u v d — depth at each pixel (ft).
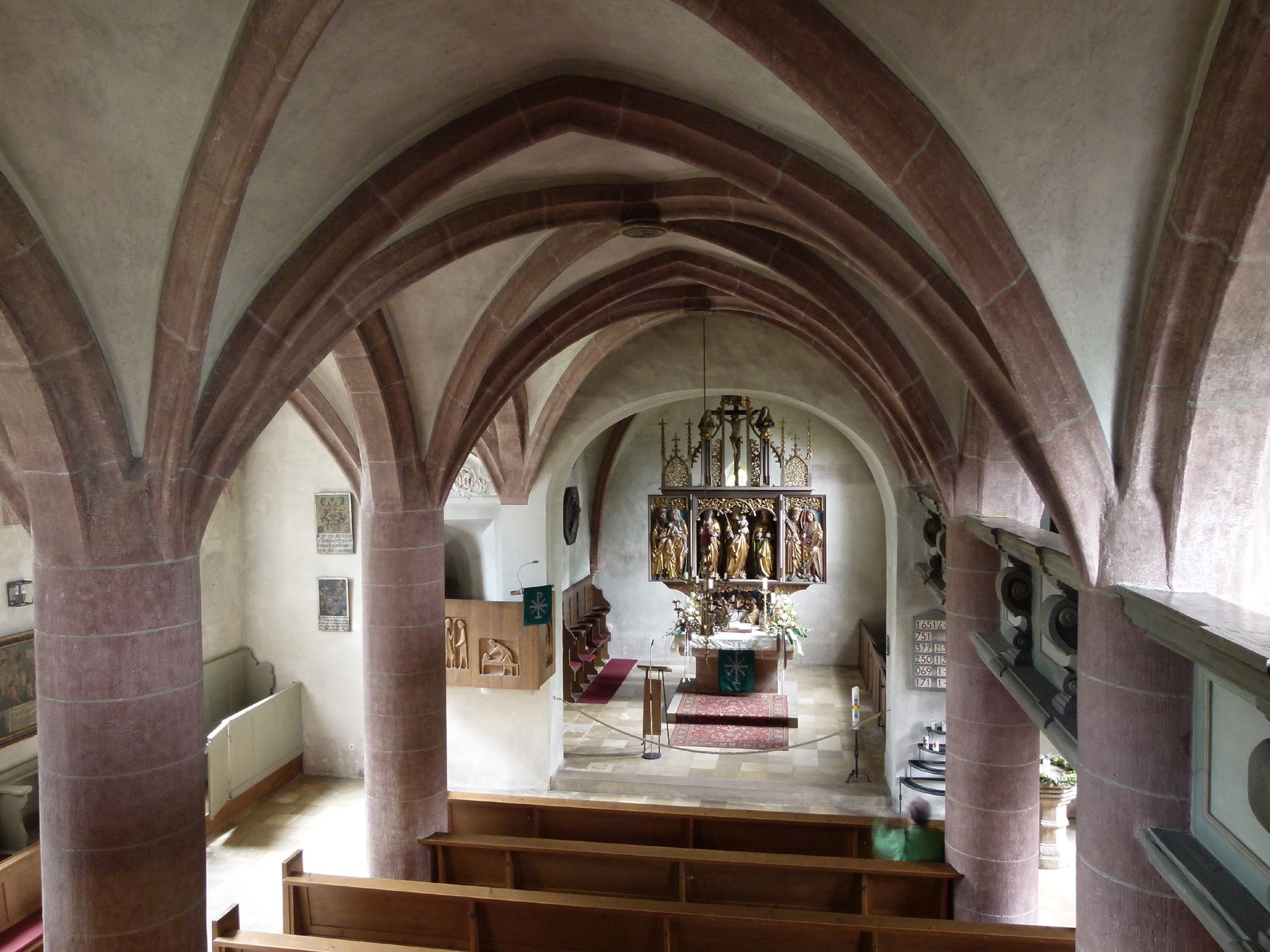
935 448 34.37
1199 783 15.75
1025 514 34.24
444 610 38.70
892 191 16.84
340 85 19.65
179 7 16.20
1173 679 16.20
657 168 27.50
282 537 54.75
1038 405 16.93
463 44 20.10
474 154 23.04
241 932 28.35
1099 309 16.16
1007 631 32.12
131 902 20.79
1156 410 15.81
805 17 15.57
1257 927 12.46
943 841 36.94
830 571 75.46
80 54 16.58
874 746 58.44
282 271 22.71
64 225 18.49
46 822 20.99
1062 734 20.36
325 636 54.65
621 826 38.11
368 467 36.65
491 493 54.03
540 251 33.37
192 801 21.72
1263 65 12.16
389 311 34.58
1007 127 15.43
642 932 29.27
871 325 32.63
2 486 27.09
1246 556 16.17
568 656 66.85
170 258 19.29
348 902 31.42
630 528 77.10
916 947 27.73
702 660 67.87
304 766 55.31
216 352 22.09
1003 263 16.44
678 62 20.16
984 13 14.26
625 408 52.90
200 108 17.66
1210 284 14.33
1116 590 16.67
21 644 40.96
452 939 30.66
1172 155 14.51
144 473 20.49
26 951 33.14
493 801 38.99
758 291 38.47
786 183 21.95
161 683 21.02
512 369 38.60
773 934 28.37
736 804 49.88
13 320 18.28
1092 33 13.75
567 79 22.49
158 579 20.90
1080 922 18.03
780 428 74.08
